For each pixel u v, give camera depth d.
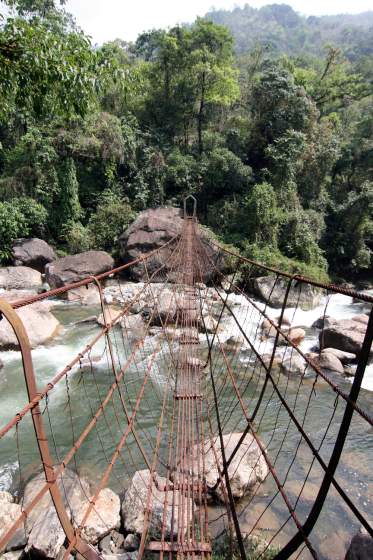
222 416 5.39
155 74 23.92
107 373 6.86
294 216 17.88
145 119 24.23
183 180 20.25
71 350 8.02
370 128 23.41
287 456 4.80
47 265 14.00
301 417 5.77
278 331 2.66
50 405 5.86
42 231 16.84
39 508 3.48
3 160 18.41
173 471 3.73
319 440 5.19
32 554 3.12
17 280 13.43
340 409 6.05
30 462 4.58
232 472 3.91
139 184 19.86
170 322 9.15
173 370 6.24
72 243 16.52
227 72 23.78
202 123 25.44
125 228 17.44
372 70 40.97
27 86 3.39
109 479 4.24
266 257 15.73
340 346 8.53
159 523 3.20
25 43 3.19
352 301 14.46
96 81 3.58
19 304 1.53
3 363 7.13
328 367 7.52
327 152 20.48
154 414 5.49
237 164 20.23
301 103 20.73
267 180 20.06
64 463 1.79
